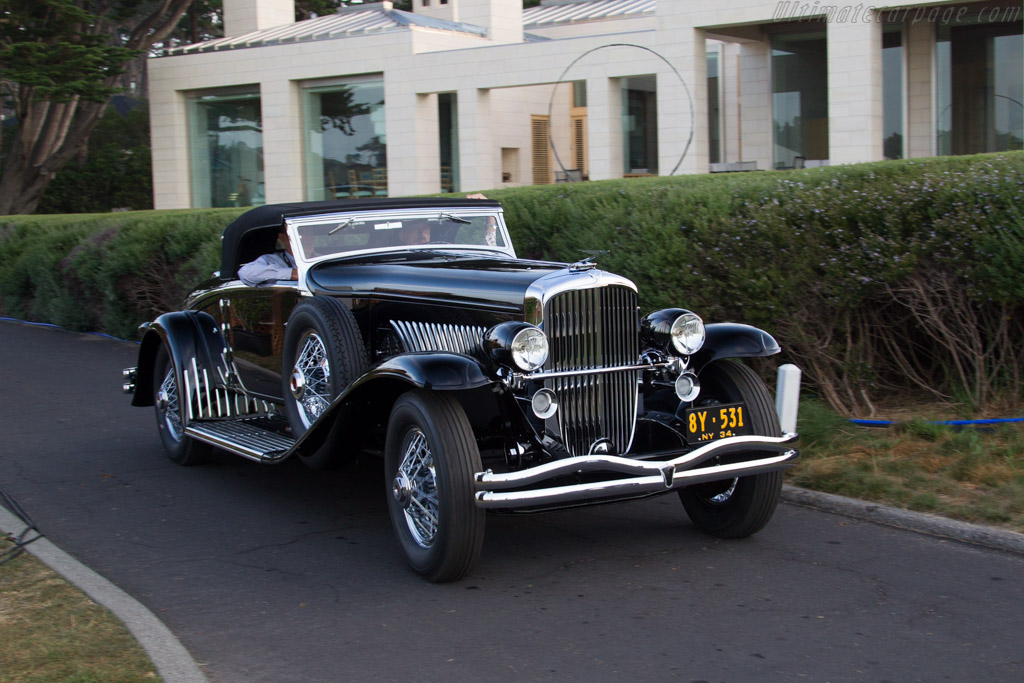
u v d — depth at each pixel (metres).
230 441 6.04
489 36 22.17
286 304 6.20
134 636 3.99
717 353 5.10
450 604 4.43
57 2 21.02
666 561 4.93
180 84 22.39
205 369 6.94
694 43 15.59
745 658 3.82
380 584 4.70
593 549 5.16
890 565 4.78
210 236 11.86
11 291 15.60
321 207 6.36
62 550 5.14
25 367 11.37
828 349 7.16
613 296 4.86
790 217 7.14
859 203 6.94
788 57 16.78
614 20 23.23
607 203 8.23
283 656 3.91
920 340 7.46
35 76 21.09
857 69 14.27
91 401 9.45
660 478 4.49
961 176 6.76
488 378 4.64
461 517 4.45
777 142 17.14
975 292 6.61
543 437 4.76
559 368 4.72
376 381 4.88
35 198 25.86
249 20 24.61
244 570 4.92
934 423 6.47
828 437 6.45
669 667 3.75
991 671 3.67
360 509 5.98
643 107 18.30
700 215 7.50
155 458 7.32
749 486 5.02
